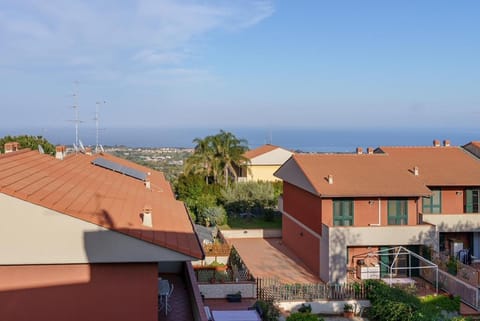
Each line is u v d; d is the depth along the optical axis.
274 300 26.03
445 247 34.59
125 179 23.62
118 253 12.30
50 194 13.15
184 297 16.42
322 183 32.00
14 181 13.03
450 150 40.88
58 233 12.12
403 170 34.56
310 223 33.88
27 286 12.38
